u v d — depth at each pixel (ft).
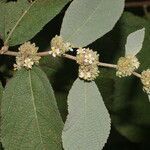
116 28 1.80
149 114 2.06
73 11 1.23
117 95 2.00
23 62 1.19
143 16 2.09
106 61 1.78
